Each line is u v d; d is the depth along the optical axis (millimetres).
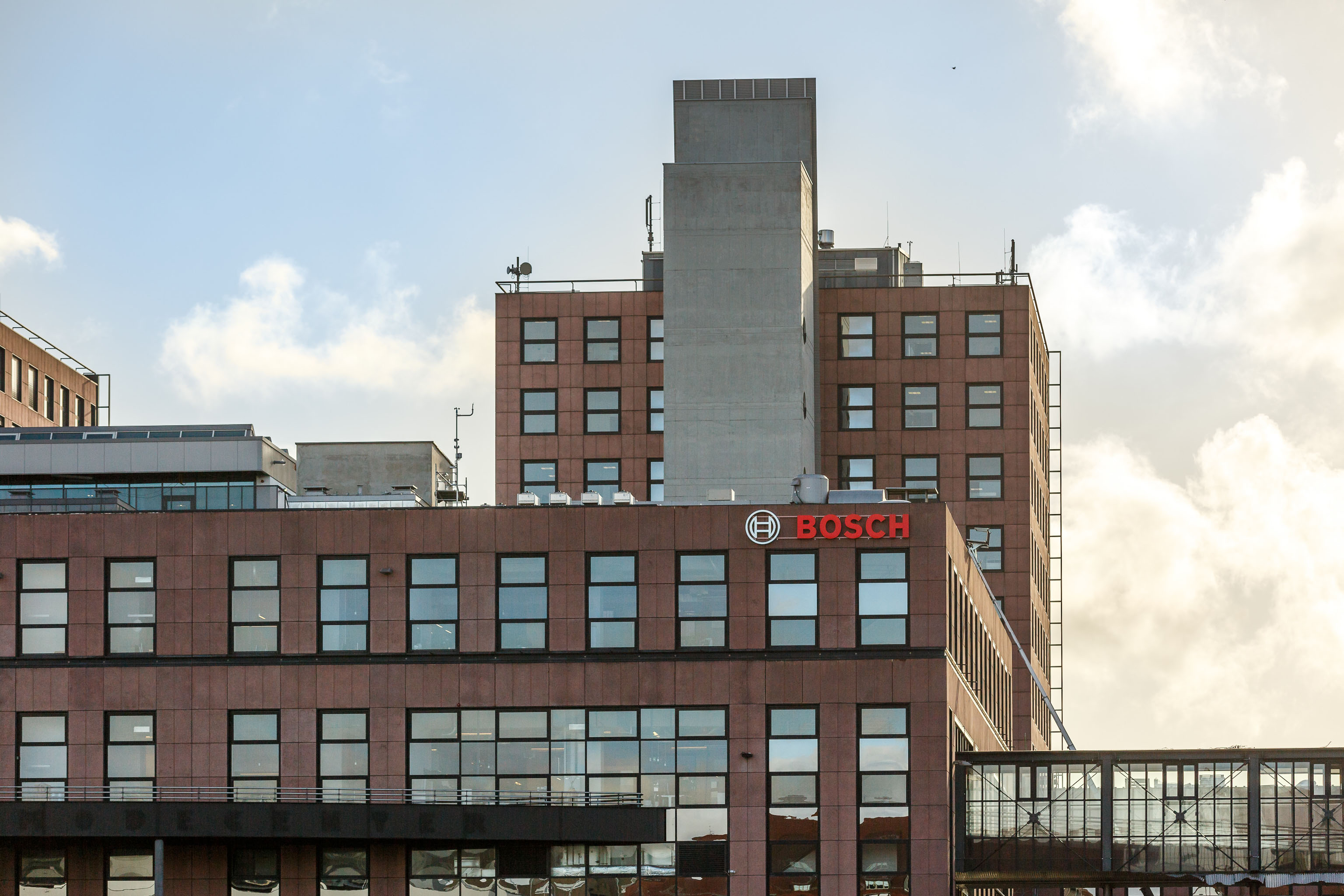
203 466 87688
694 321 106938
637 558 75250
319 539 76000
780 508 75125
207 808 71875
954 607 78688
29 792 75312
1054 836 75125
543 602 75312
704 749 74000
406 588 75562
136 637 76000
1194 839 74625
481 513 75812
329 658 75312
